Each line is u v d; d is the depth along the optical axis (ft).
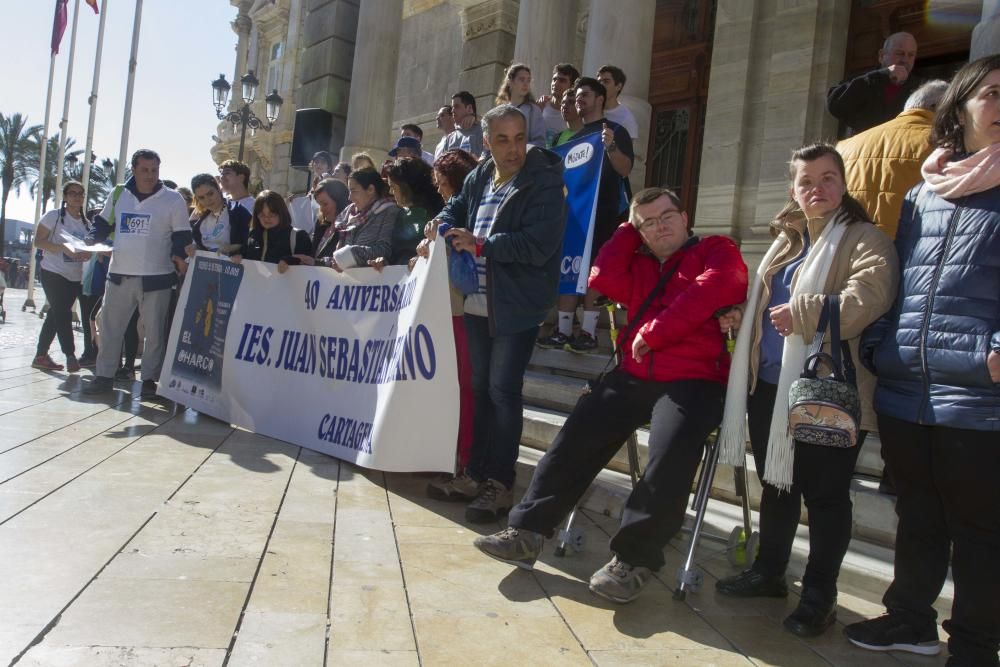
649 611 9.27
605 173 17.88
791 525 9.89
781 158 23.79
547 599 9.32
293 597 8.46
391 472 14.44
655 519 9.22
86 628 7.30
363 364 14.97
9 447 13.85
